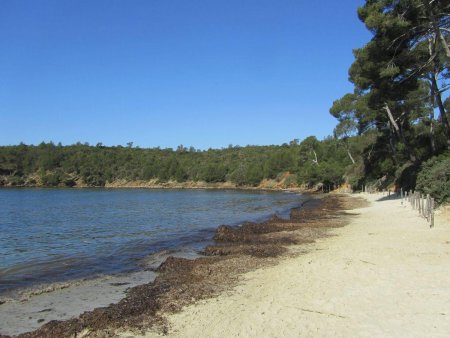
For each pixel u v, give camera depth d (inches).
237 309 363.3
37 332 331.9
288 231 879.1
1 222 1409.9
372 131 2554.1
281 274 481.7
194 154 7244.1
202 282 464.4
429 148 1769.2
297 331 303.6
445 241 605.6
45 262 683.4
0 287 509.7
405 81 1163.9
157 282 476.1
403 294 368.5
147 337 313.1
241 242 789.2
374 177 2368.4
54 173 6259.8
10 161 6343.5
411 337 279.0
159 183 6008.9
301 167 4136.3
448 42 1106.1
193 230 1079.0
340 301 362.0
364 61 1170.0
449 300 345.7
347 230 834.8
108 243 888.3
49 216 1617.9
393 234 713.0
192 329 323.6
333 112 2913.4
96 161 6569.9
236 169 5428.2
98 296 457.1
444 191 922.7
